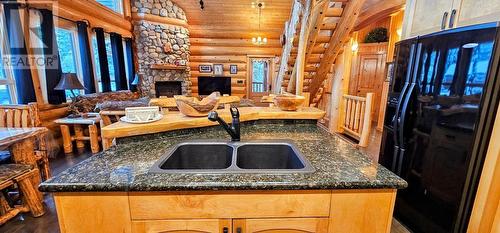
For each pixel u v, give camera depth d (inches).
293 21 153.2
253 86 319.0
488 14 54.9
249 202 35.7
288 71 187.2
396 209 79.7
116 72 215.3
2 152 88.5
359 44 264.1
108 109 127.3
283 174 37.4
